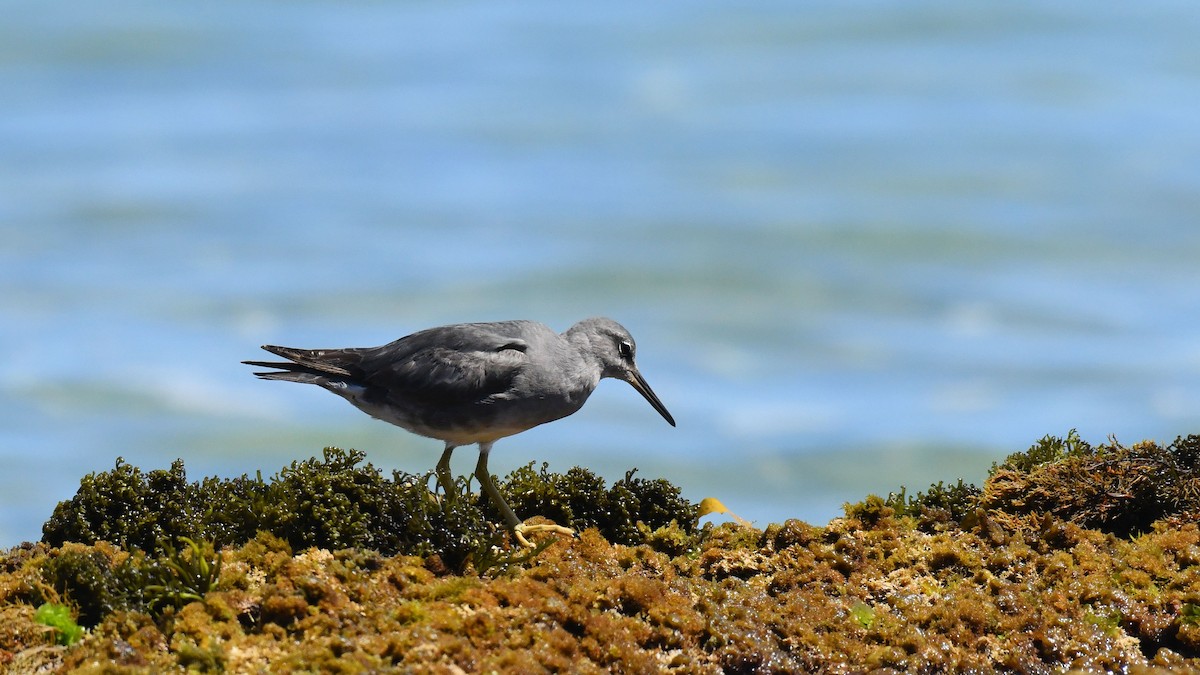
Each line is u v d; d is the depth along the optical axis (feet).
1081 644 38.73
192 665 33.40
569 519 46.57
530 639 35.63
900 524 46.62
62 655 35.04
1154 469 47.06
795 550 44.04
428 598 37.40
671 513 47.29
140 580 37.86
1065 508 46.91
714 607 38.86
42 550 41.37
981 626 39.40
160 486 43.88
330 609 35.99
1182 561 43.29
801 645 38.04
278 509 41.47
